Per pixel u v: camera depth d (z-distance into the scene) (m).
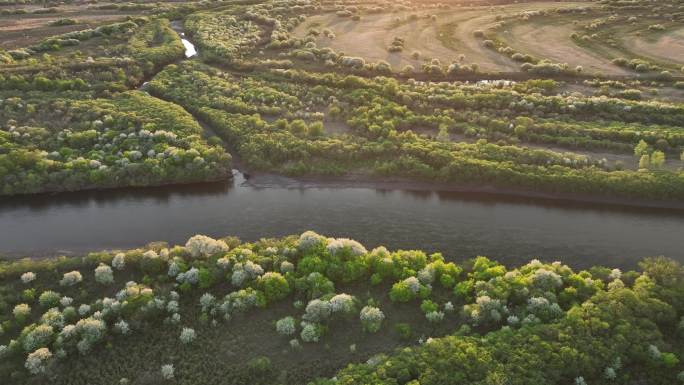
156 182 82.94
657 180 76.50
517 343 49.94
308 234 65.25
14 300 57.41
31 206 78.56
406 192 81.81
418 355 49.28
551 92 107.56
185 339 53.19
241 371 50.41
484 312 54.38
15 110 97.06
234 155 90.25
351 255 62.81
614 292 54.94
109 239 71.69
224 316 55.56
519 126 91.75
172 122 95.00
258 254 64.06
